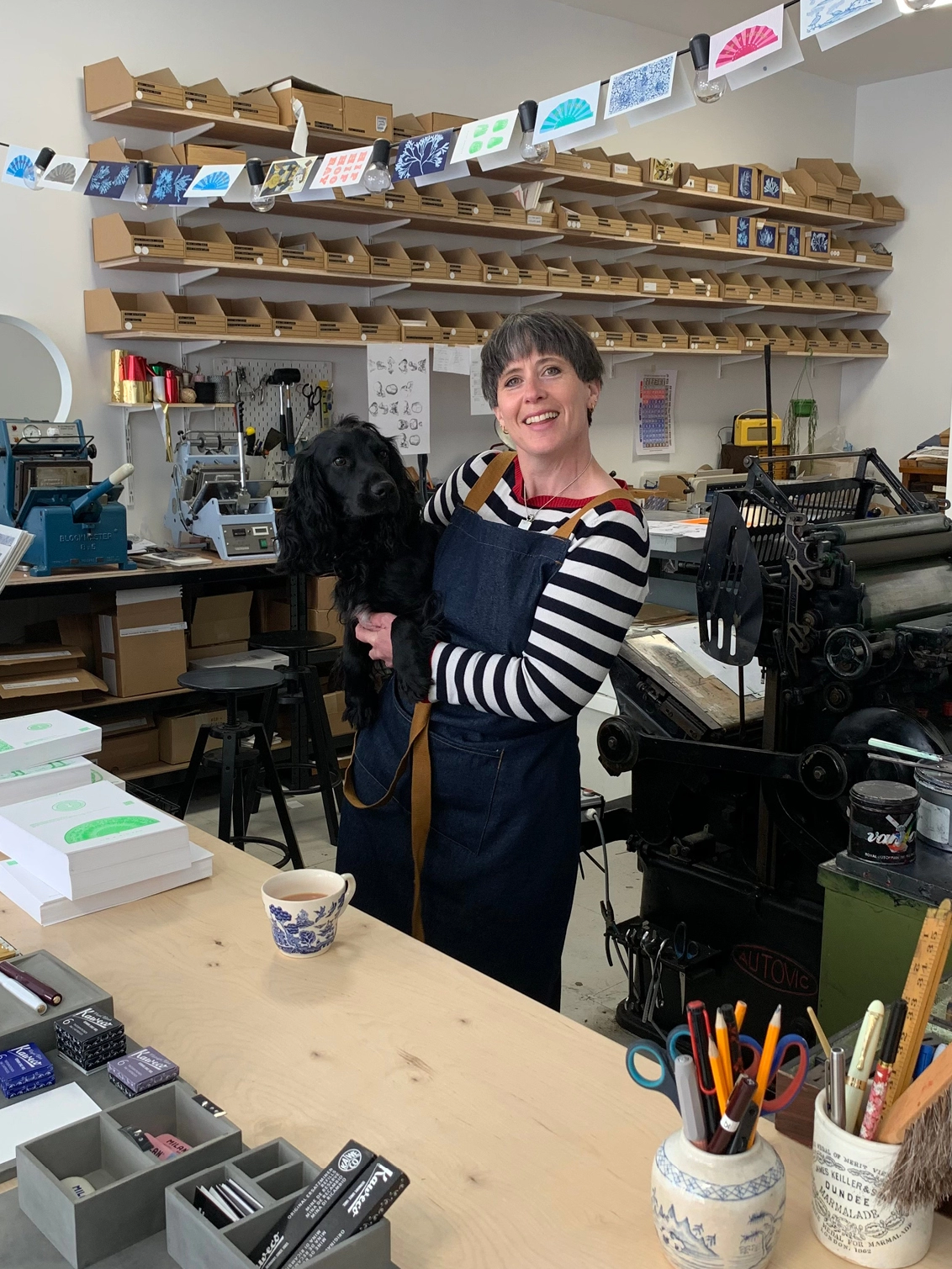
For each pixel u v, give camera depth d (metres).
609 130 1.80
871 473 6.61
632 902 3.31
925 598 2.06
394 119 4.68
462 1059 1.03
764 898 2.25
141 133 4.29
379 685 1.99
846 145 7.42
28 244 4.08
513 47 5.51
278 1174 0.81
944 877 1.55
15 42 3.95
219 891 1.41
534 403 1.60
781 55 1.55
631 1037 2.54
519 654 1.66
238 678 3.06
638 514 1.61
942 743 1.87
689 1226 0.75
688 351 6.17
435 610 1.78
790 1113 0.95
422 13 5.12
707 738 2.31
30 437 3.87
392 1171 0.77
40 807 1.45
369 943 1.27
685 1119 0.77
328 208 4.56
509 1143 0.91
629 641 2.45
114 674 3.94
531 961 1.79
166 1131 0.91
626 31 5.99
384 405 4.73
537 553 1.64
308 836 3.83
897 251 7.32
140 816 1.43
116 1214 0.79
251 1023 1.09
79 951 1.24
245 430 4.61
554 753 1.72
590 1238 0.81
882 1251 0.78
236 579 4.03
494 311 5.61
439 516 1.99
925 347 7.26
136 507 4.50
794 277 7.24
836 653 1.92
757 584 2.03
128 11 4.20
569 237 5.57
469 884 1.74
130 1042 1.04
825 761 1.92
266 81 4.64
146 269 4.31
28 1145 0.83
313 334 4.52
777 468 6.14
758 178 6.19
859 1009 1.65
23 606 4.18
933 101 7.02
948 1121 0.77
